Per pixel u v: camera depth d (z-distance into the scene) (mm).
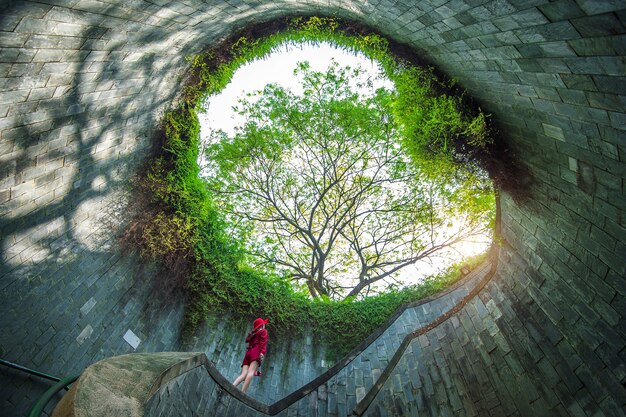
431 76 6367
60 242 5496
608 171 3912
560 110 3996
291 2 7461
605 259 4461
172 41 6559
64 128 5250
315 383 7508
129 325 6707
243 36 8125
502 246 7285
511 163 5965
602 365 4516
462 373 6891
